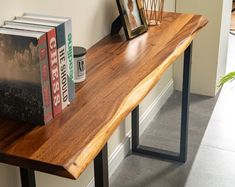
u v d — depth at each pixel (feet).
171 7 9.87
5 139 4.10
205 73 10.48
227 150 8.61
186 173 8.00
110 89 5.05
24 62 4.11
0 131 4.22
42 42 4.07
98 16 6.68
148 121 9.48
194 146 8.75
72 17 6.03
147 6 7.64
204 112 9.97
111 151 7.92
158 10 7.94
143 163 8.28
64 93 4.58
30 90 4.21
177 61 10.61
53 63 4.29
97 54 6.11
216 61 10.31
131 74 5.42
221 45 10.42
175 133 9.19
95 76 5.38
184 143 8.11
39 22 4.49
